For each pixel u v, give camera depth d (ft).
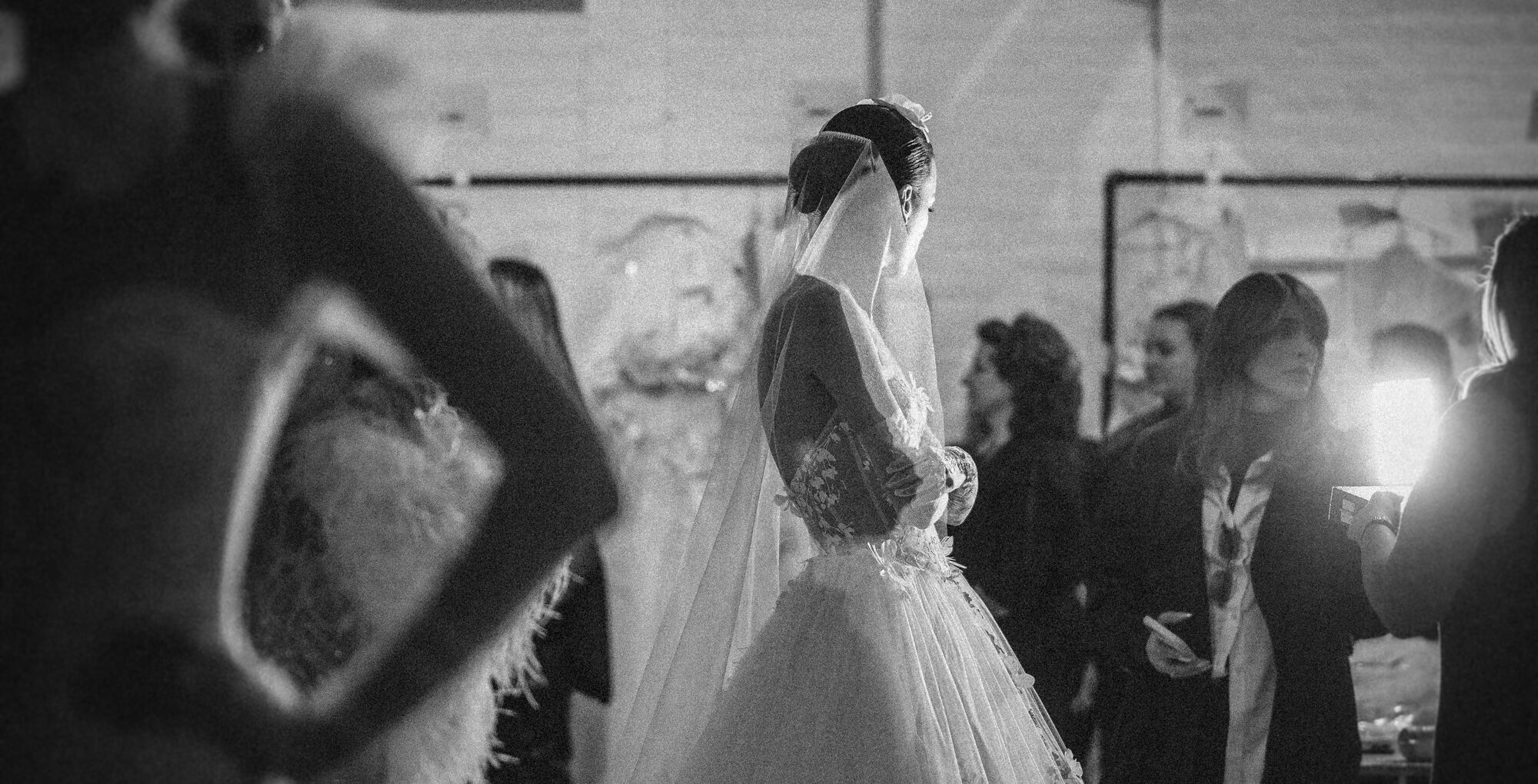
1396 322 18.40
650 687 8.75
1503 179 18.57
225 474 3.00
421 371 3.23
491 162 18.28
